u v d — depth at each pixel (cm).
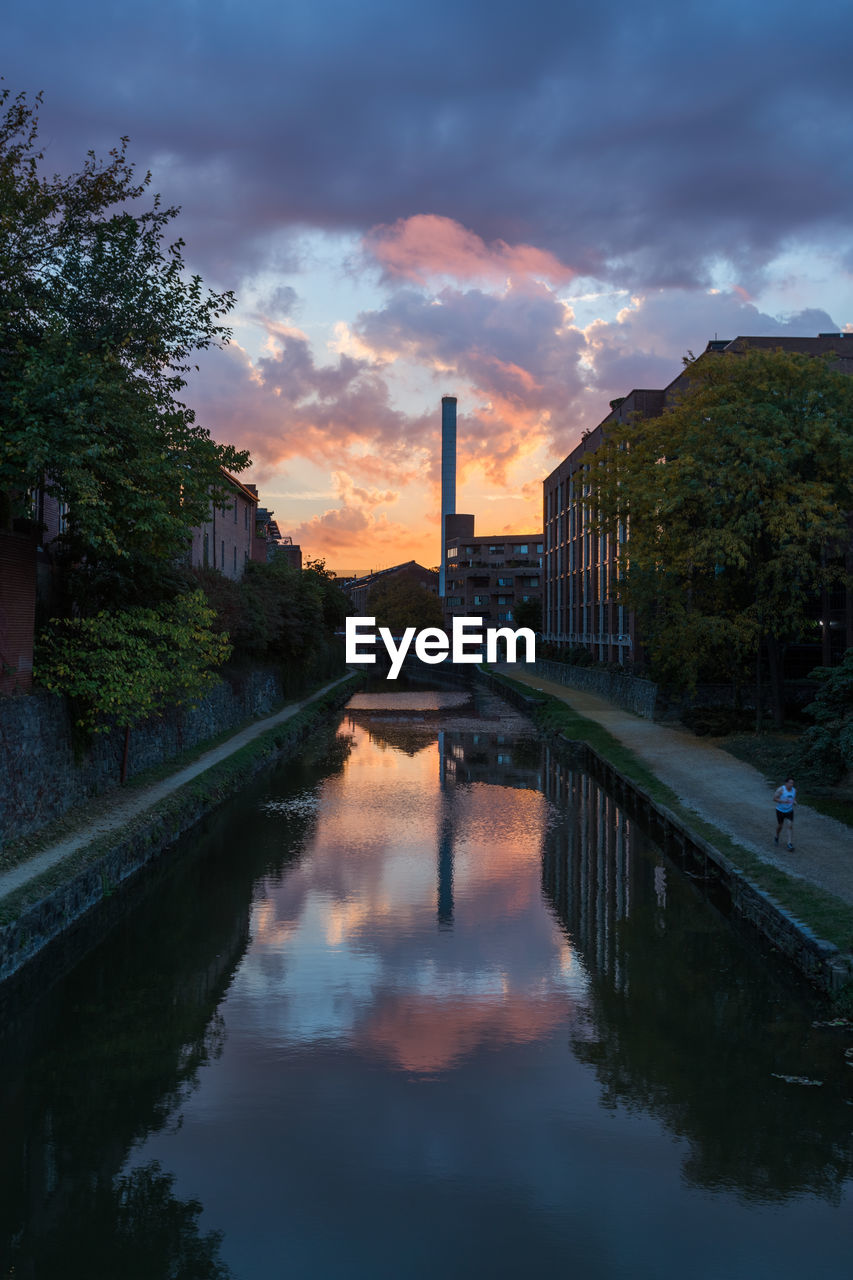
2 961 1348
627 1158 1020
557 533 8519
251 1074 1215
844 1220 913
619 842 2511
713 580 3641
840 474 3238
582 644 7325
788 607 3309
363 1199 946
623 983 1507
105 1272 846
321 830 2641
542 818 2841
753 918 1666
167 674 2258
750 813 2311
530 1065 1238
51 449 1499
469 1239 886
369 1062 1247
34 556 2041
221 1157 1025
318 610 6069
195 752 3384
